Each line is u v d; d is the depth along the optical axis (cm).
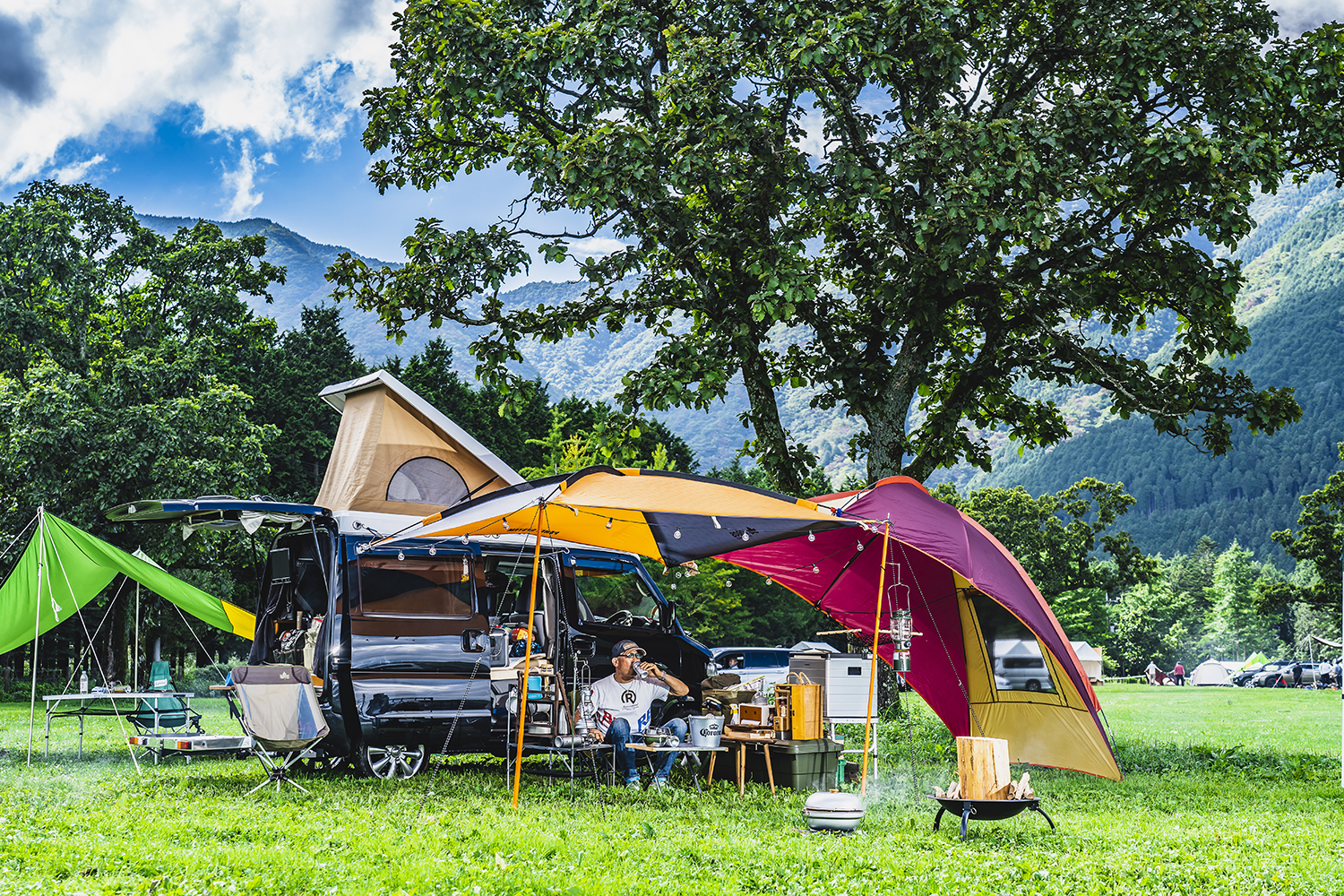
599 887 554
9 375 3088
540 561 1067
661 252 1759
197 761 1180
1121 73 1520
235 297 3412
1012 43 1706
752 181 1556
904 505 1038
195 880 541
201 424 2866
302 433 4300
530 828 744
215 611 1392
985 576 1015
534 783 1012
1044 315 1656
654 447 4419
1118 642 10631
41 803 831
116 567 1327
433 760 1171
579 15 1594
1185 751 1473
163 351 3153
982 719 1244
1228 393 1706
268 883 538
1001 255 1623
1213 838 771
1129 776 1210
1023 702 1196
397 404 1175
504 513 899
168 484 2725
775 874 611
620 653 1012
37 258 3130
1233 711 2853
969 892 577
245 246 3425
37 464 2692
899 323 1730
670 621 1153
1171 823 876
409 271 1709
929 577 1215
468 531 995
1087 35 1606
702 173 1493
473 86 1590
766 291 1491
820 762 1015
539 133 1684
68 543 1300
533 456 4681
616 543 1095
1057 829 814
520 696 973
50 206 3177
